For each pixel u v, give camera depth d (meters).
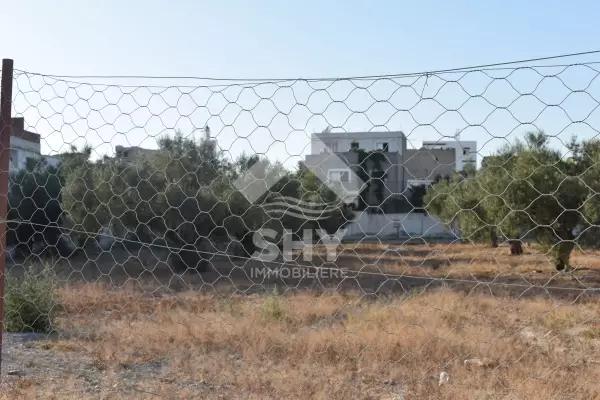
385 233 13.88
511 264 14.29
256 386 4.80
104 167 6.21
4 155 4.54
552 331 7.28
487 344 5.82
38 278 8.84
